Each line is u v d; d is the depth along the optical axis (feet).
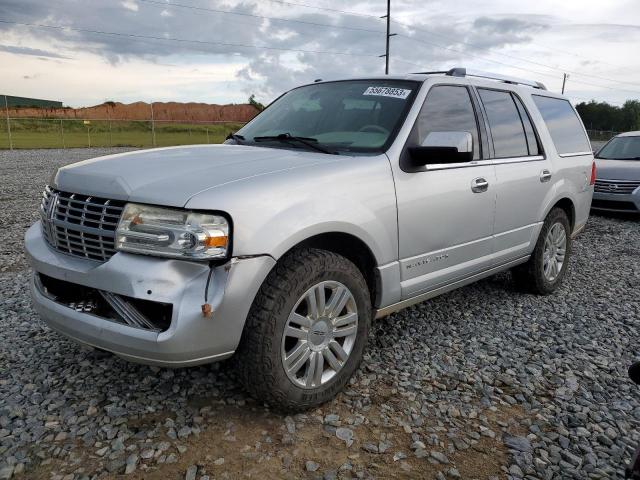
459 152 10.30
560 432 9.11
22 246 20.94
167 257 7.93
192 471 7.73
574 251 23.53
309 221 8.73
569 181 16.46
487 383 10.71
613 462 8.38
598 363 11.89
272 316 8.38
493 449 8.57
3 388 9.95
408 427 9.05
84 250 8.77
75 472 7.68
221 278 7.93
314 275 8.82
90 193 8.83
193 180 8.48
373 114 11.65
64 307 8.83
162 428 8.79
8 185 39.78
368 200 9.84
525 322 14.21
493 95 14.15
